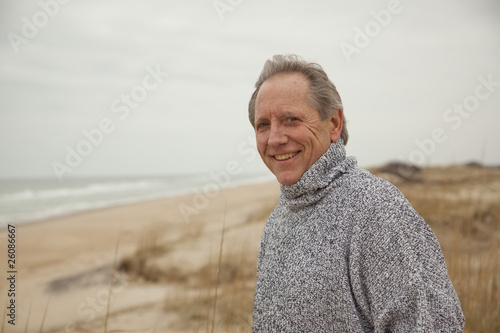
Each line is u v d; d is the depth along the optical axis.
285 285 1.26
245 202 14.12
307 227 1.27
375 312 1.11
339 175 1.29
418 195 5.28
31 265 8.81
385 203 1.16
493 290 3.13
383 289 1.10
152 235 9.27
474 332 3.00
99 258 8.84
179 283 6.10
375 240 1.13
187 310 4.67
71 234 13.06
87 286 6.93
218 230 9.05
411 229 1.13
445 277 1.13
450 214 5.39
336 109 1.34
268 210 9.84
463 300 3.07
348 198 1.21
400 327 1.06
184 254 7.30
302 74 1.34
